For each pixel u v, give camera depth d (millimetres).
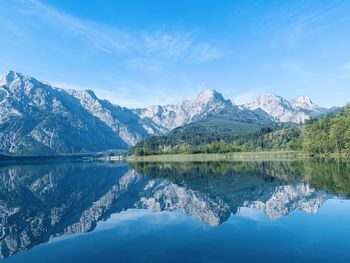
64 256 29672
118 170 174500
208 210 50031
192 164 195250
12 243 34969
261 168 129625
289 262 25719
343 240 30969
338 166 111312
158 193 74375
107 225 42062
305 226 36688
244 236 33688
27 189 93750
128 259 27922
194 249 29938
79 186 97625
